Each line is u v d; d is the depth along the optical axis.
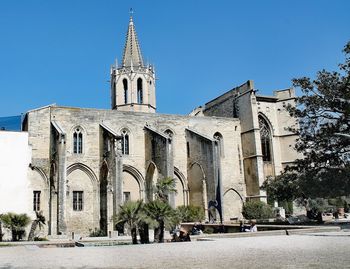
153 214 24.38
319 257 13.05
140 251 16.92
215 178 44.94
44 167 42.75
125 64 68.19
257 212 47.19
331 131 37.75
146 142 47.69
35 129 43.12
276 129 55.59
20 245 24.08
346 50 37.41
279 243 18.05
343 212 59.78
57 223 38.84
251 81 53.50
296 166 41.09
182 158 50.03
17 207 35.84
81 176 44.12
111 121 46.78
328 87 38.38
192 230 28.69
